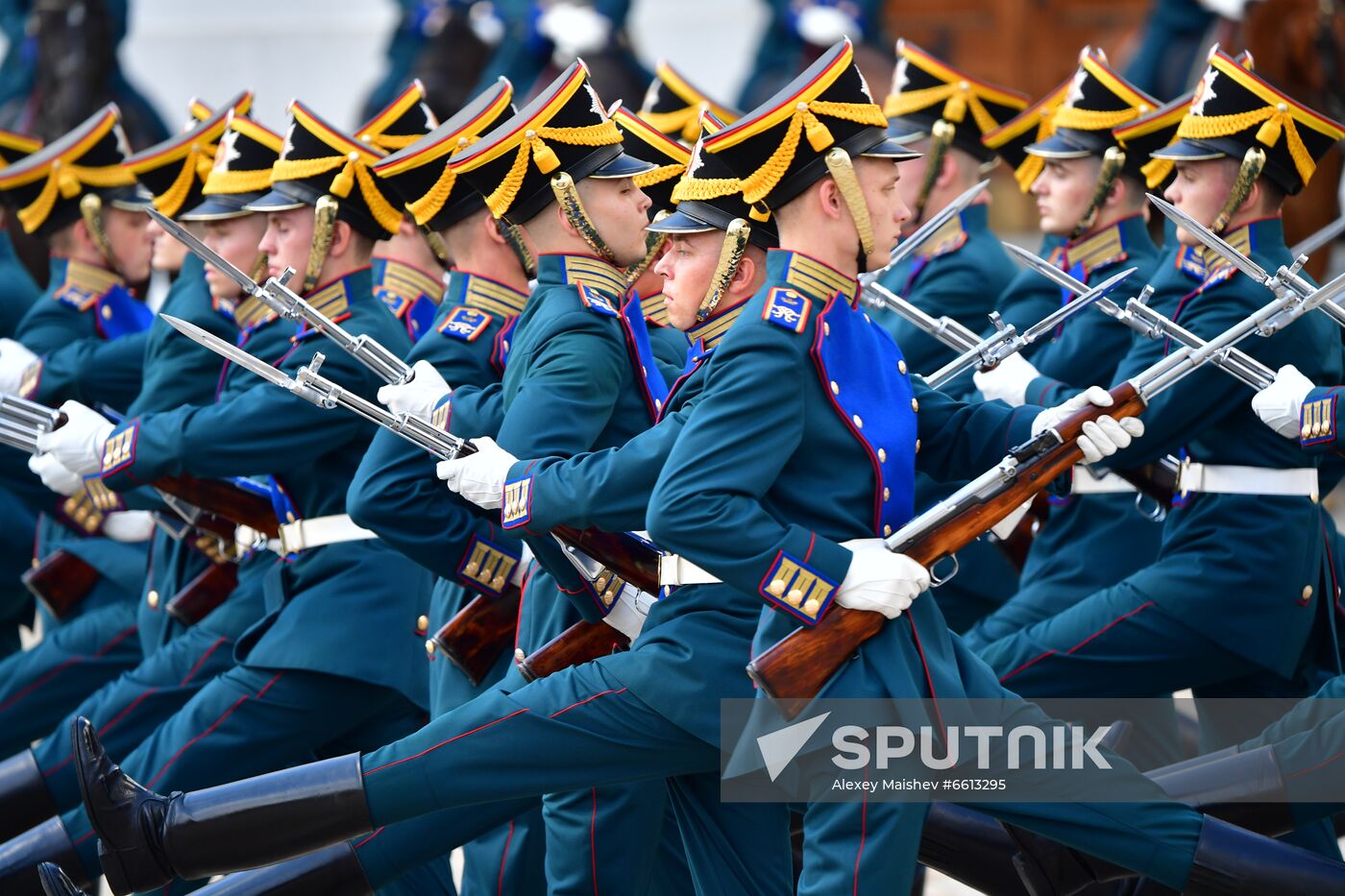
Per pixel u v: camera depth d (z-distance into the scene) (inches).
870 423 655.1
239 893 743.7
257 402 821.2
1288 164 823.1
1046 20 2311.8
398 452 767.1
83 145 1061.8
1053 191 991.6
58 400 1034.1
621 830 737.0
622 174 743.1
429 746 684.7
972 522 653.9
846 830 644.1
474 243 804.6
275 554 866.1
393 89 2017.7
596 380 718.5
